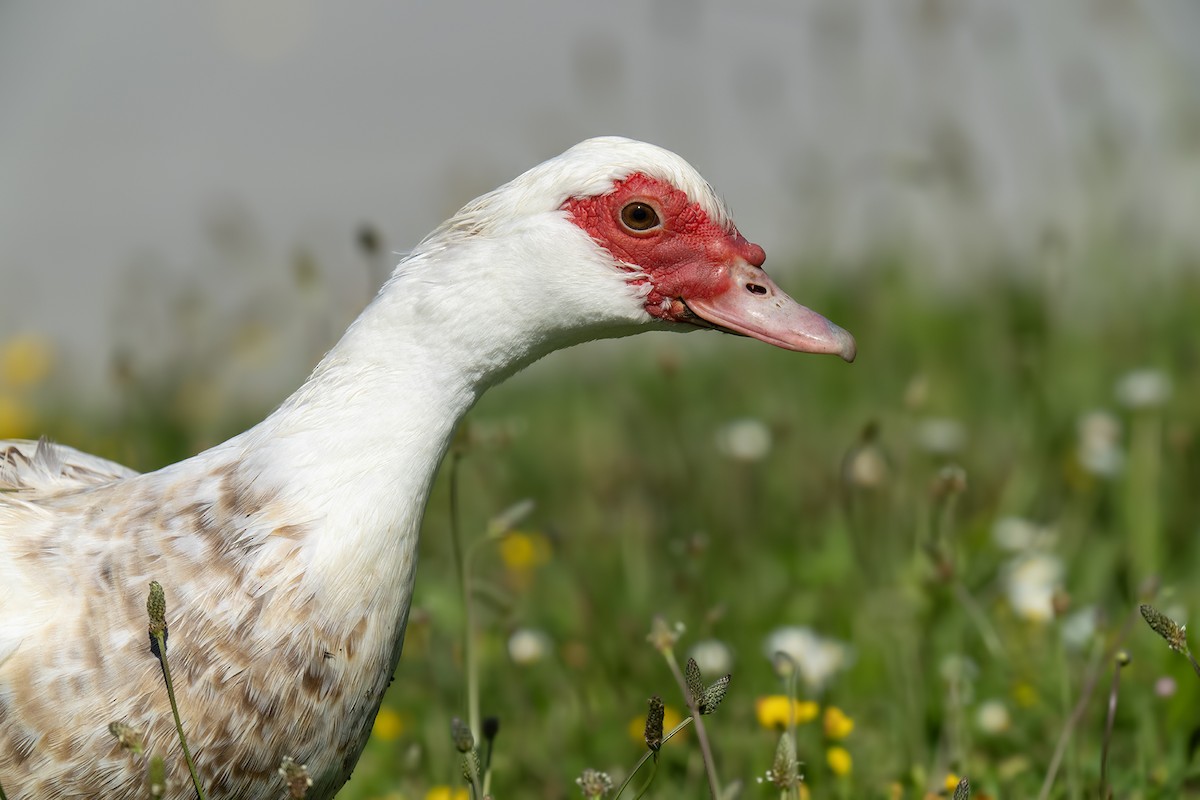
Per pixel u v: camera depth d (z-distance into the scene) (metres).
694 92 25.89
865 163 21.08
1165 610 12.27
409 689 12.64
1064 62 22.64
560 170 8.93
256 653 8.12
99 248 25.30
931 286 20.77
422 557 15.27
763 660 12.45
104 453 15.80
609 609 13.65
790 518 15.27
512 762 11.40
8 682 7.95
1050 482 15.39
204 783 8.12
